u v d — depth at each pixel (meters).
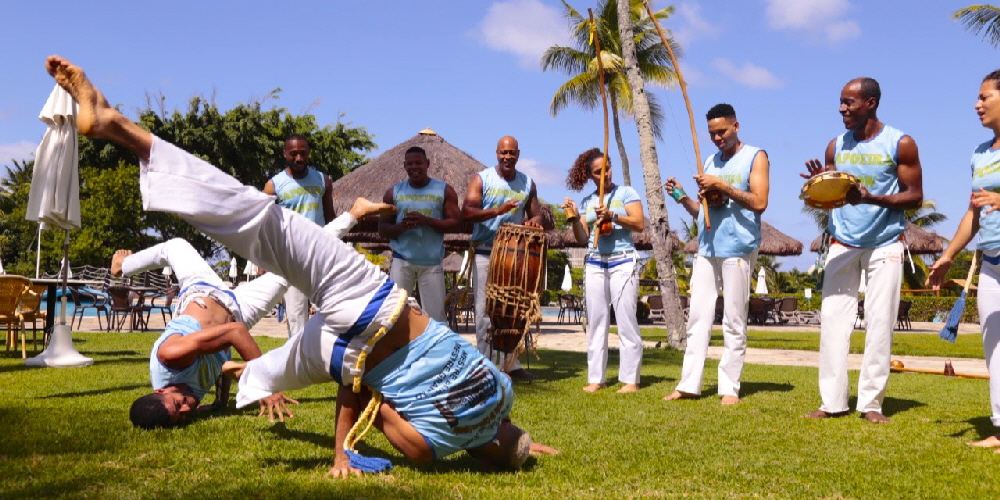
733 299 6.04
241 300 5.11
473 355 3.45
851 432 4.74
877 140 5.39
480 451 3.62
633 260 6.77
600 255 6.80
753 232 6.03
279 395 4.07
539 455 3.92
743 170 6.08
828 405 5.38
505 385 3.56
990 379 4.50
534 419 5.00
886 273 5.27
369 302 3.28
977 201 4.14
